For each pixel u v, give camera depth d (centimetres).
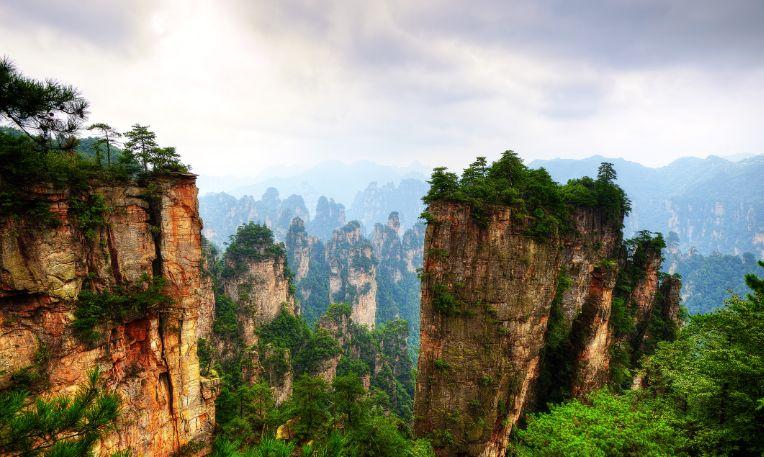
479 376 4241
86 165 2586
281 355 7881
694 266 19575
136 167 2978
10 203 2175
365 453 3541
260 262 9425
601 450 2652
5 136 2211
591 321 5206
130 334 2816
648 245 6378
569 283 5181
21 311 2289
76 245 2497
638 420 2988
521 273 4262
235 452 1527
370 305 16200
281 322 9569
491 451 4347
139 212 2836
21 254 2255
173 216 2989
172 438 3061
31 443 941
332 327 10919
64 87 2323
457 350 4281
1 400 970
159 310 2936
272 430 4153
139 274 2827
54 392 2339
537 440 3231
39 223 2298
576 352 5253
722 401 2555
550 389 5316
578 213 5553
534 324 4450
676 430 2795
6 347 2236
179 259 3039
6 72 2075
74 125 2447
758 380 2333
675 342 4031
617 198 5947
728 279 17788
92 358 2512
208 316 7269
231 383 6412
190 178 3064
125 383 2741
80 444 961
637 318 6406
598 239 5872
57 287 2366
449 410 4297
